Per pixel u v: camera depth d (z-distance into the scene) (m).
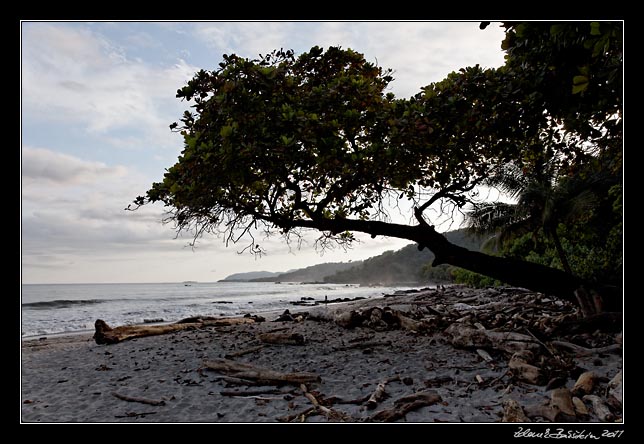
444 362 8.04
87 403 6.73
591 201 14.41
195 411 6.13
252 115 9.30
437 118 9.38
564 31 6.14
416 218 11.53
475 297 21.92
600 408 5.06
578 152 10.51
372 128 10.33
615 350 7.30
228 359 9.13
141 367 9.17
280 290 89.88
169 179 9.72
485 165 11.93
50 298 53.00
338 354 9.41
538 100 8.50
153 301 44.94
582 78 4.23
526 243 23.69
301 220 11.76
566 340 8.38
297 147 9.15
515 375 6.69
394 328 12.56
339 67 11.77
